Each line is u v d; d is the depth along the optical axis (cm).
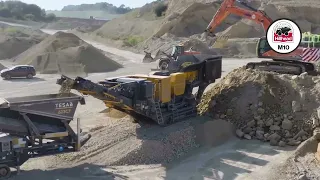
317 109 1385
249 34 5066
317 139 1240
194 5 5791
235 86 1614
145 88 1340
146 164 1238
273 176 1090
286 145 1352
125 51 5591
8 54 4844
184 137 1354
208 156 1288
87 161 1249
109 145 1332
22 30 7712
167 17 6356
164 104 1446
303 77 1479
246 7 2684
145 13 8412
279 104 1479
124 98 1341
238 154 1295
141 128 1412
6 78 3152
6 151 1072
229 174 1148
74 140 1177
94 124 1730
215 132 1413
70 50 3809
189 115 1531
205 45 4375
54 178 1100
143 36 6875
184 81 1492
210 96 1675
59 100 1123
